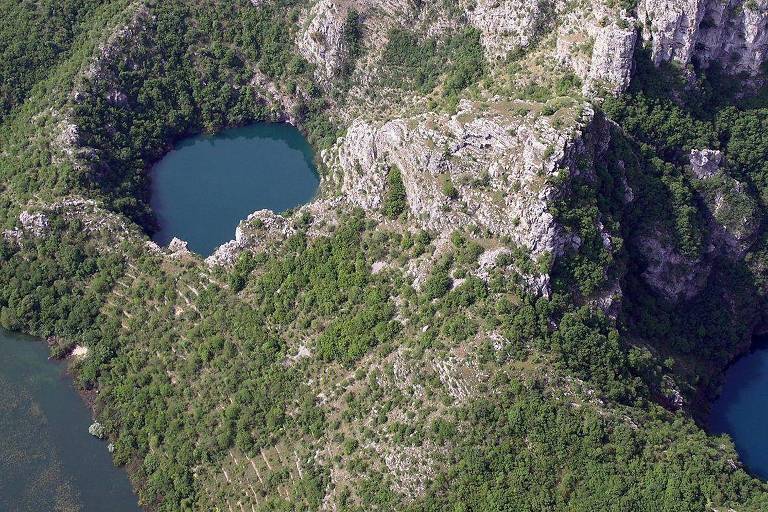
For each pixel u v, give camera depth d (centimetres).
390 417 15188
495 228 16400
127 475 16975
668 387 16538
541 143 16175
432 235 17150
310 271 18075
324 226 18688
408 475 14375
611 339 15750
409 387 15300
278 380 16875
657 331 17962
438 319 15875
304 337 17362
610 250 16550
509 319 15262
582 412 14475
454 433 14400
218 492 16012
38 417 17962
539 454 14138
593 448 14175
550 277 15825
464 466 14112
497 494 13788
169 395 17588
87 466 17138
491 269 15988
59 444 17500
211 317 18225
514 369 14825
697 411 17738
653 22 18738
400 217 17900
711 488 13912
